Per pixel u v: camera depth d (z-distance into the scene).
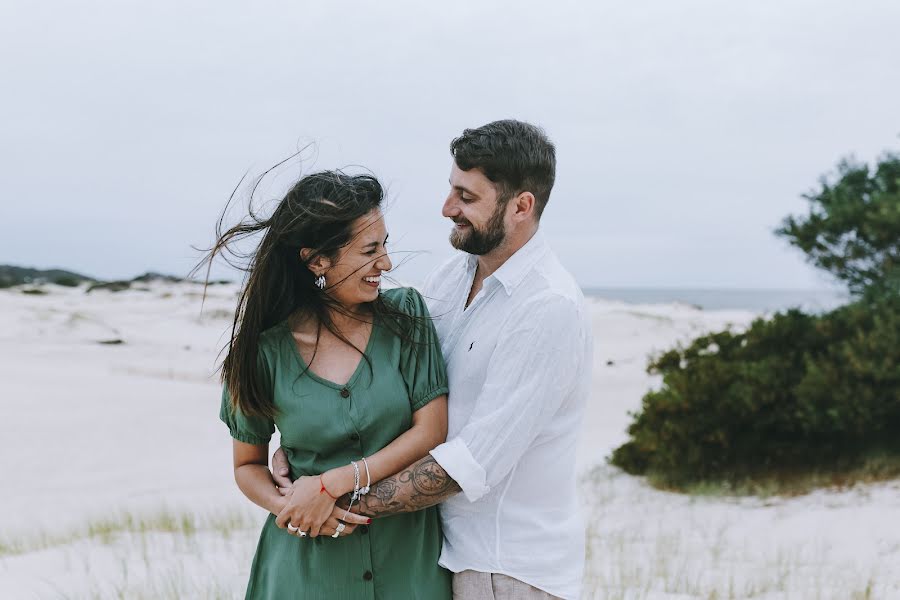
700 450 9.80
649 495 9.57
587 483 10.54
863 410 8.73
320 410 2.45
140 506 10.05
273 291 2.54
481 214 2.49
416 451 2.47
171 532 7.05
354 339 2.55
